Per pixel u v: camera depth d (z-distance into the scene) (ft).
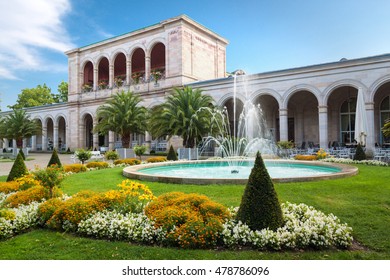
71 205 23.41
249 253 17.88
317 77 87.20
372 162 57.72
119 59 156.56
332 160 64.54
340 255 17.48
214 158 75.00
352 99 97.91
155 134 85.40
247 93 99.14
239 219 20.48
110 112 97.45
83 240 20.49
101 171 54.29
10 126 140.15
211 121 82.74
